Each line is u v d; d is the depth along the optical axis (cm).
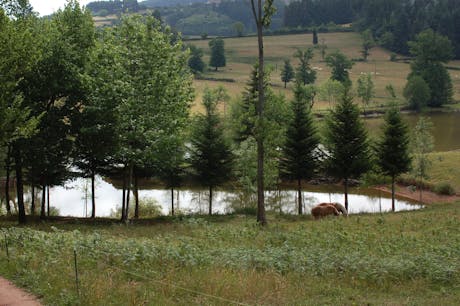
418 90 15050
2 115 2677
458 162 6688
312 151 5088
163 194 6166
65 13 3597
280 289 1483
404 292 1529
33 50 2895
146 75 3375
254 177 5353
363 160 4803
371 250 2164
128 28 3472
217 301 1341
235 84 17638
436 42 17038
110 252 1795
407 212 4175
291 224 3344
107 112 3412
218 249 2006
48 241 1973
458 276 1694
